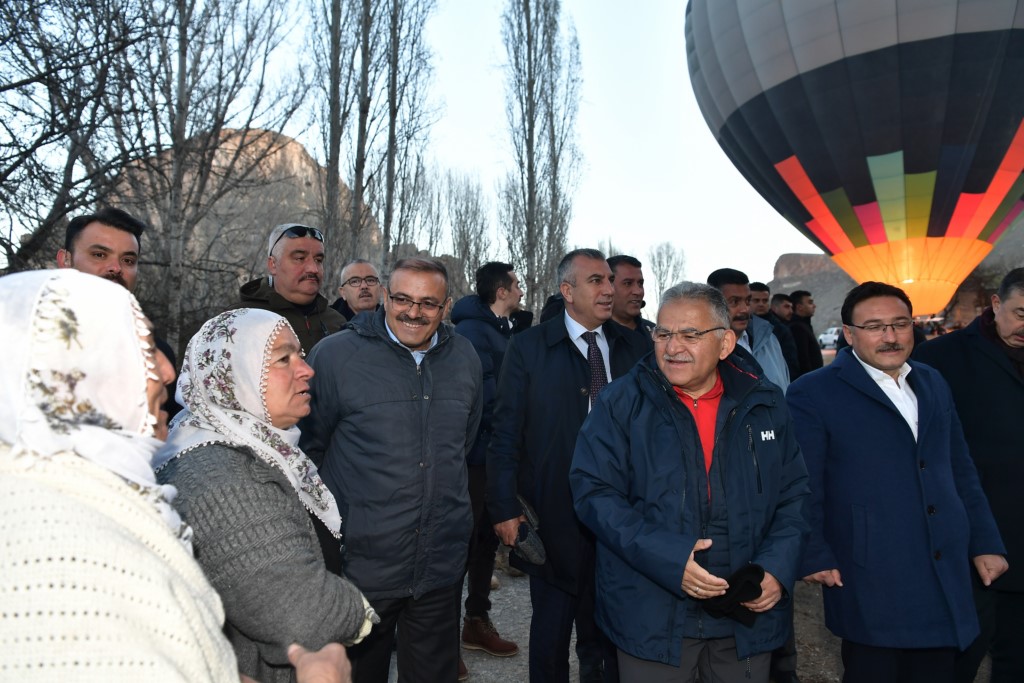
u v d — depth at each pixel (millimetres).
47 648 818
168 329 8492
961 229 16562
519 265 20219
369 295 4500
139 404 1102
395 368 2516
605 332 3330
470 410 2705
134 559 931
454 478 2557
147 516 1039
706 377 2285
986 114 14750
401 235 16766
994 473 2906
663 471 2193
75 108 5043
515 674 3535
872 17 14609
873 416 2525
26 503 896
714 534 2188
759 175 18625
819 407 2623
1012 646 2939
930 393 2555
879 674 2420
